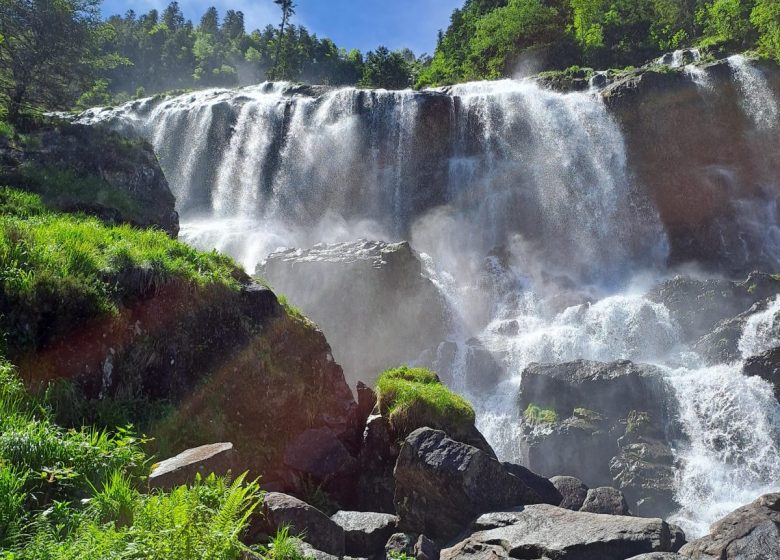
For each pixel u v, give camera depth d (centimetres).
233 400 983
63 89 3170
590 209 3091
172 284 973
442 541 832
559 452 1545
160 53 12281
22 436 555
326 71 10988
